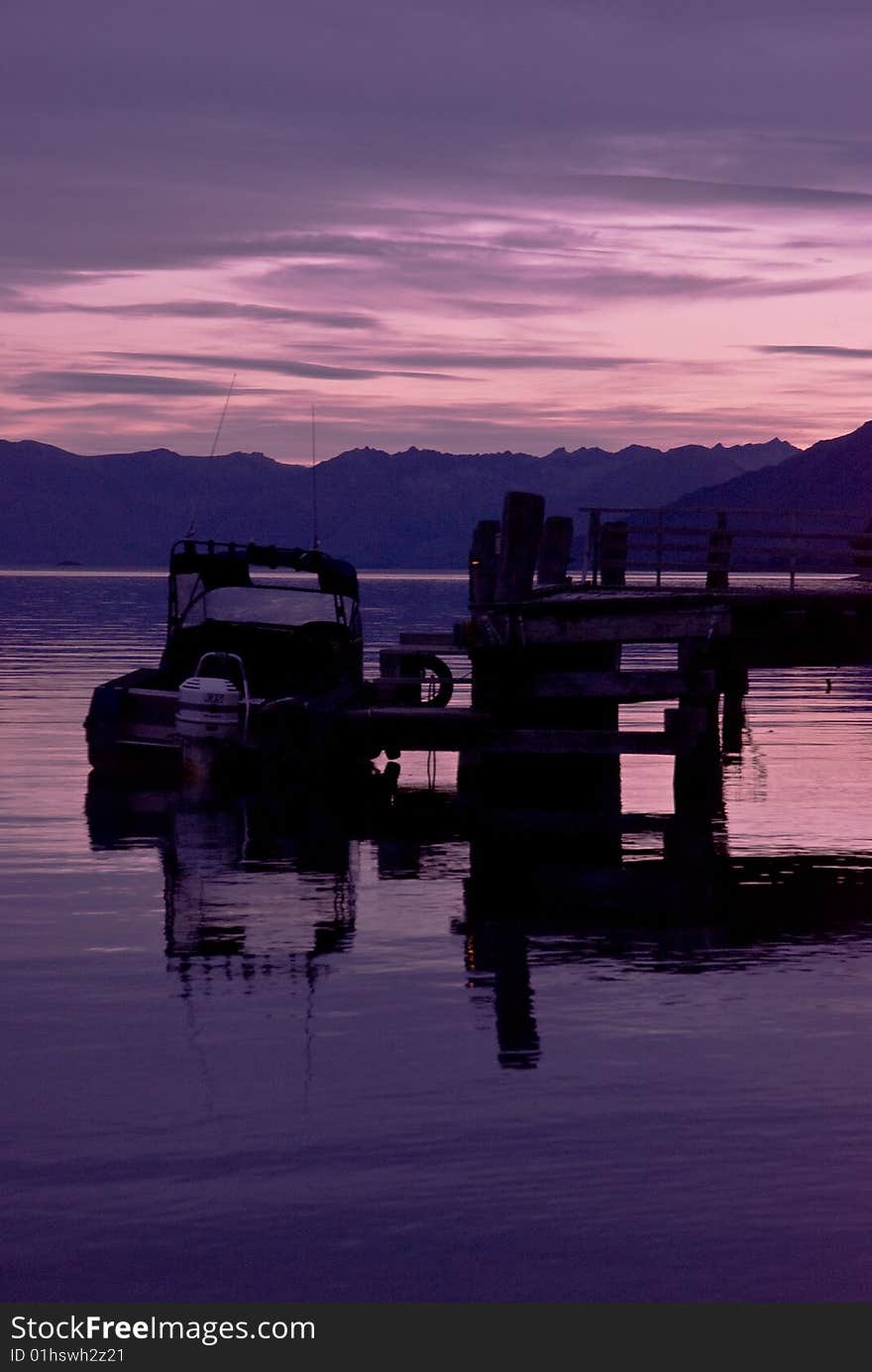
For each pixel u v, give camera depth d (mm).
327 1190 8547
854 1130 9422
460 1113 9695
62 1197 8477
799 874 17969
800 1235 8039
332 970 13320
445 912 15758
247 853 19391
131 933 14727
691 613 22031
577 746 22922
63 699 41281
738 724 32406
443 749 23797
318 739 24047
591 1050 11000
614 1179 8688
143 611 121938
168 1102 9914
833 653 23750
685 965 13484
